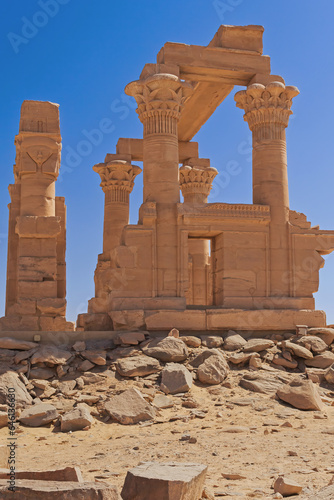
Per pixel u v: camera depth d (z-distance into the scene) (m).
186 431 9.74
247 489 5.84
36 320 15.85
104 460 7.77
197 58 16.61
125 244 15.51
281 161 16.73
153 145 16.11
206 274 22.67
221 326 14.98
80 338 13.80
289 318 15.44
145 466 5.44
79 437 9.63
